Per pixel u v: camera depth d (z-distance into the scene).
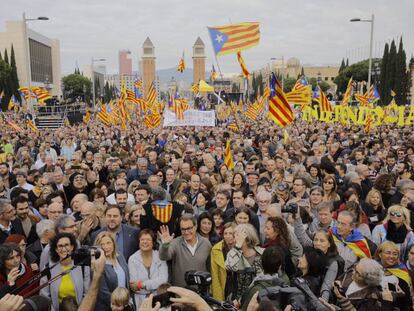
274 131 24.31
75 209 7.59
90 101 101.44
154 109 29.16
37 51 119.38
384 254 5.25
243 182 9.54
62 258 5.11
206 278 3.28
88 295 4.18
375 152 14.78
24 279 5.05
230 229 5.74
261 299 3.11
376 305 4.53
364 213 7.42
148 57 127.00
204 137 21.03
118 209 6.21
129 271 5.60
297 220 6.13
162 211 6.16
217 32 13.13
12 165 13.78
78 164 10.46
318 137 19.70
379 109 24.77
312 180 10.02
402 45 59.59
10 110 55.62
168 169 10.61
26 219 7.22
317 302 3.62
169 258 5.67
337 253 5.32
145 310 2.89
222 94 56.12
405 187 8.10
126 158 13.52
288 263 5.68
